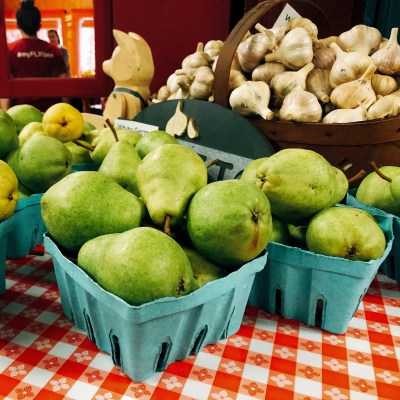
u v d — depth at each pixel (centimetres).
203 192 51
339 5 152
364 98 96
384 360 53
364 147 83
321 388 48
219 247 49
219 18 172
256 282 62
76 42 160
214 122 92
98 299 44
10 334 55
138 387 47
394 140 82
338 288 55
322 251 55
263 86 97
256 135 85
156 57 178
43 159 73
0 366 49
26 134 89
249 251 49
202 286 44
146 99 133
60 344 53
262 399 46
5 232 61
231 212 47
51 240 54
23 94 162
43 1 151
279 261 57
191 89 113
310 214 59
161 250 43
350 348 55
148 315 41
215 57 121
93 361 51
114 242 45
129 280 42
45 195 54
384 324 61
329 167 59
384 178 71
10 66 158
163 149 56
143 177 55
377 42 111
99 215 52
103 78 165
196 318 47
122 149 67
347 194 77
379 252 54
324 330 59
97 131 97
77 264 52
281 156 58
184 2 170
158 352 47
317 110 94
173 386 47
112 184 55
